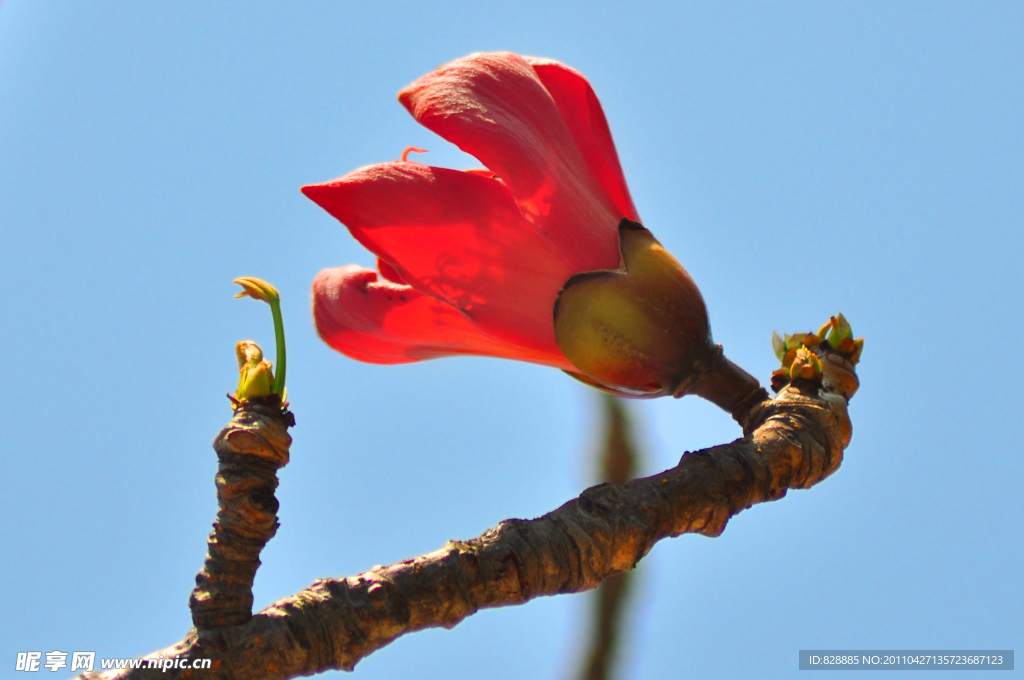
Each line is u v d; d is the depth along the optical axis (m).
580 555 1.39
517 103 1.41
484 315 1.42
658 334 1.42
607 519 1.39
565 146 1.42
